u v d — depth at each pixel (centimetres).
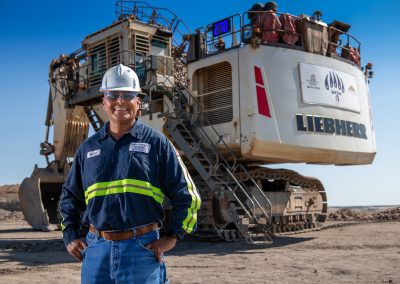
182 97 1578
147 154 375
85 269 369
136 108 386
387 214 2766
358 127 1595
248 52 1396
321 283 810
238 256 1166
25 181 2141
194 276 889
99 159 376
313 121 1456
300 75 1454
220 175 1430
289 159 1441
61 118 2094
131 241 362
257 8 1462
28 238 1717
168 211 1477
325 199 1911
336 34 1630
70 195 401
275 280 841
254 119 1366
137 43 1758
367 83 1722
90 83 1841
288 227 1728
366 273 901
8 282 849
